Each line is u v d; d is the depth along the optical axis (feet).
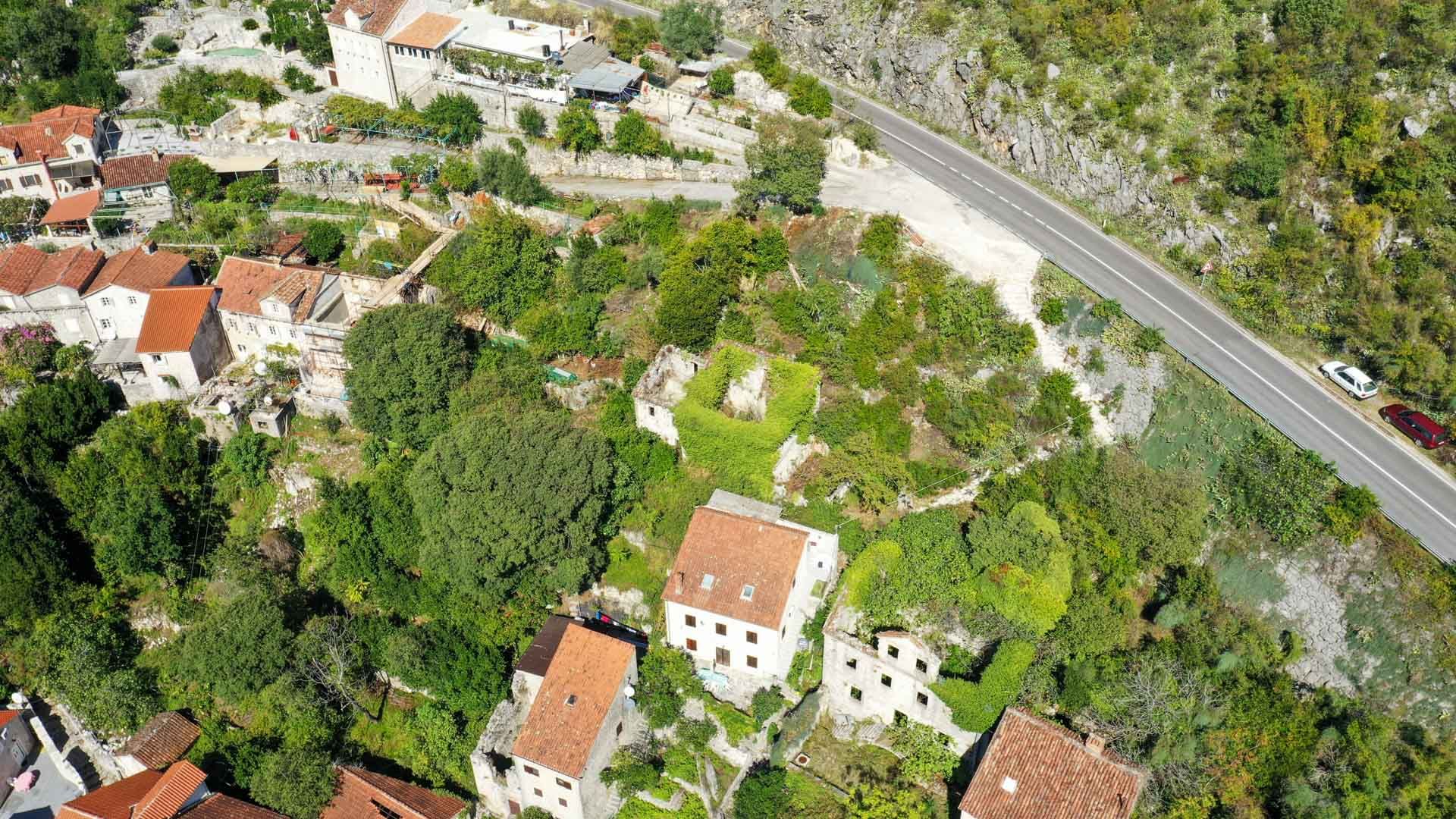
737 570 217.56
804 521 236.02
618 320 278.46
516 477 229.45
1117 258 281.54
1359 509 216.13
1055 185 309.22
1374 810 188.44
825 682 221.66
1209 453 239.09
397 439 269.64
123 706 248.73
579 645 223.92
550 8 397.60
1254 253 267.80
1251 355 253.65
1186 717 200.03
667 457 251.60
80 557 273.54
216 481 279.28
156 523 263.29
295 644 242.17
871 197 303.89
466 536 230.07
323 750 235.20
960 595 214.90
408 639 236.63
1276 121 284.20
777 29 387.55
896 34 352.08
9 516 258.57
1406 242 259.19
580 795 210.59
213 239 328.90
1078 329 262.67
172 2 428.56
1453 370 236.84
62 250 316.19
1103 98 304.50
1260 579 221.87
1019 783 187.52
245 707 250.78
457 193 329.11
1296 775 194.59
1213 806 191.42
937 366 259.60
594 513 235.40
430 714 239.30
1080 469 238.27
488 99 349.61
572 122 325.83
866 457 240.73
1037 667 206.90
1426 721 198.90
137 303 303.07
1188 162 285.02
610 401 259.19
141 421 282.56
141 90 396.37
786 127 307.58
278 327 290.76
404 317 262.06
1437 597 204.23
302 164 344.69
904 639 202.59
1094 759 187.21
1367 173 265.75
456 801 225.97
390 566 255.09
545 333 272.92
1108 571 222.69
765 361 248.11
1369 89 282.56
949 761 207.21
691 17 360.48
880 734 218.18
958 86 334.44
